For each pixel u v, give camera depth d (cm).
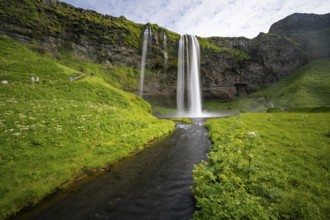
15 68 4450
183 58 12631
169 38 13075
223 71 14338
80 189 1218
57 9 9850
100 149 1841
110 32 10981
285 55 15962
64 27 9494
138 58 11588
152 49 11969
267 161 1355
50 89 3769
